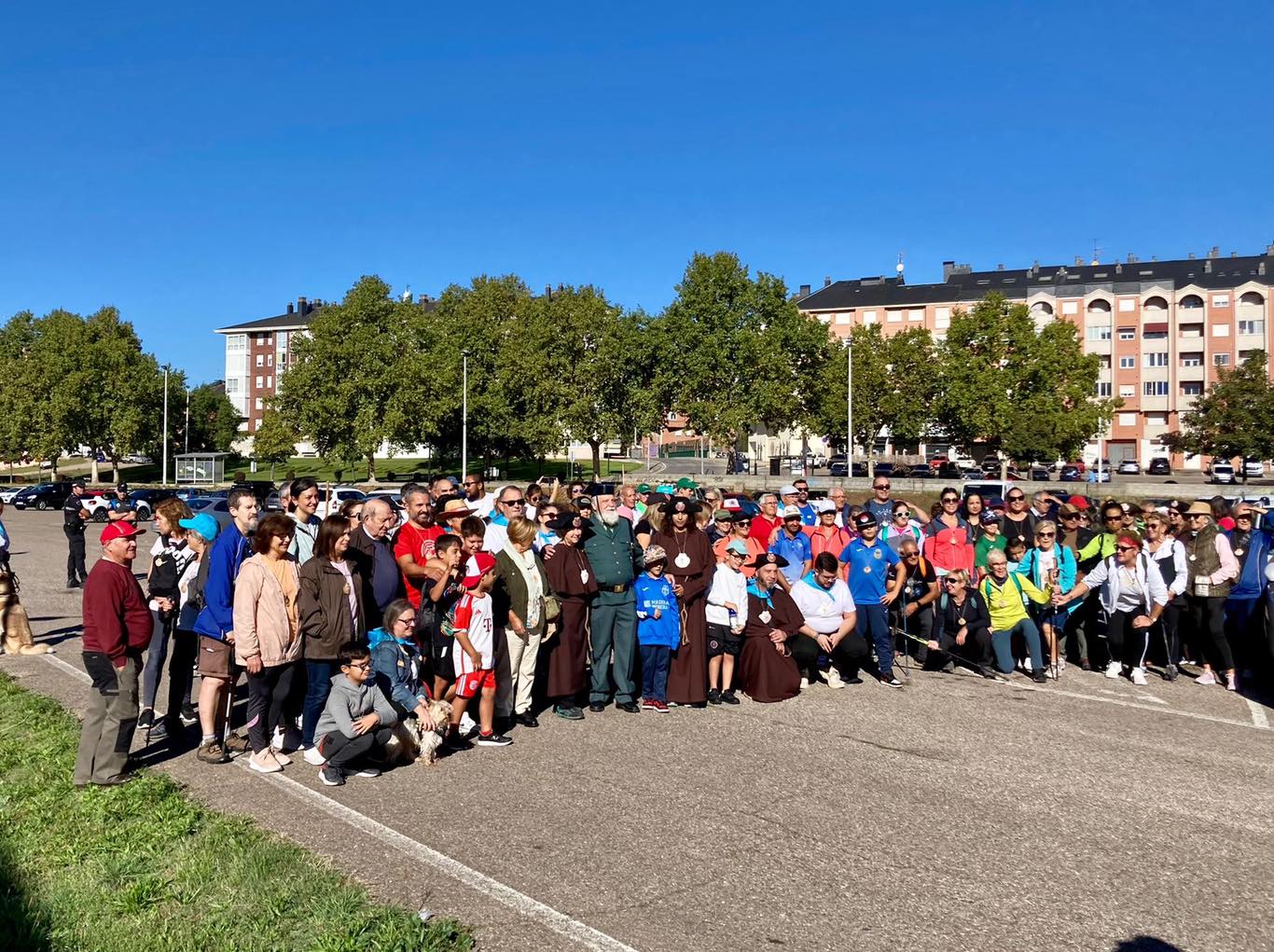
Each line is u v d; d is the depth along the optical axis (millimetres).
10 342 89812
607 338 63750
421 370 64875
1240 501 10719
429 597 8188
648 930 4484
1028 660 11055
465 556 7840
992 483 48312
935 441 67625
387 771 6949
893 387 65812
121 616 6465
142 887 4715
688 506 9172
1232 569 10117
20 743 7312
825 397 66062
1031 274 105625
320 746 6777
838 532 12086
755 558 9938
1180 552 10305
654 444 100625
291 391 65500
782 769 7062
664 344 64562
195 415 97000
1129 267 100938
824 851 5484
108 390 78312
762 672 9398
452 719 7656
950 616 10828
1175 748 7754
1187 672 11008
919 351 64750
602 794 6434
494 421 67750
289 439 65750
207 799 6230
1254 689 10055
